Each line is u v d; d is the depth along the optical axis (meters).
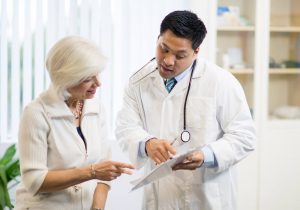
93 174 1.70
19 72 3.34
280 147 3.72
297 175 3.76
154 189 2.06
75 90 1.71
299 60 3.96
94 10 3.37
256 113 3.66
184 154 1.75
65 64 1.65
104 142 1.94
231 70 3.64
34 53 3.33
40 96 1.76
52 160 1.75
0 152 3.35
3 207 2.80
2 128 3.37
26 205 1.76
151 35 3.46
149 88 2.09
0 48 3.29
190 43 1.81
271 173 3.72
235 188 2.11
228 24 3.63
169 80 2.04
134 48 3.46
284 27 3.76
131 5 3.42
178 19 1.79
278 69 3.79
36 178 1.68
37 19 3.30
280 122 3.71
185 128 2.00
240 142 1.94
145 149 1.97
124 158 3.48
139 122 2.12
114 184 3.51
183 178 2.01
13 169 2.93
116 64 3.46
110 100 3.48
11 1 3.26
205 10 3.50
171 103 2.03
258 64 3.63
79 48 1.66
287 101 4.01
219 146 1.91
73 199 1.79
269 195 3.74
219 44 3.69
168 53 1.83
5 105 3.36
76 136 1.78
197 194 2.02
